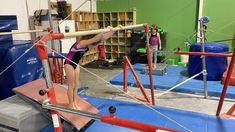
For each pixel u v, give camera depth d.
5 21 3.68
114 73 5.38
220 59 4.20
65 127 2.26
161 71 4.70
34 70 3.51
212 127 2.34
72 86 2.41
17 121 2.04
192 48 4.41
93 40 2.26
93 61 6.68
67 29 4.89
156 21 6.58
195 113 2.67
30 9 4.75
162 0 6.36
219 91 3.59
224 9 5.71
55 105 1.39
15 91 2.53
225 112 2.98
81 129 2.24
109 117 1.19
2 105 2.33
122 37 6.75
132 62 6.23
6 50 3.10
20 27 4.55
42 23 4.55
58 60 3.92
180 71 5.07
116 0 6.88
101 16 7.03
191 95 3.75
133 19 6.60
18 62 3.21
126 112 2.74
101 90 4.12
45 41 1.43
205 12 5.91
